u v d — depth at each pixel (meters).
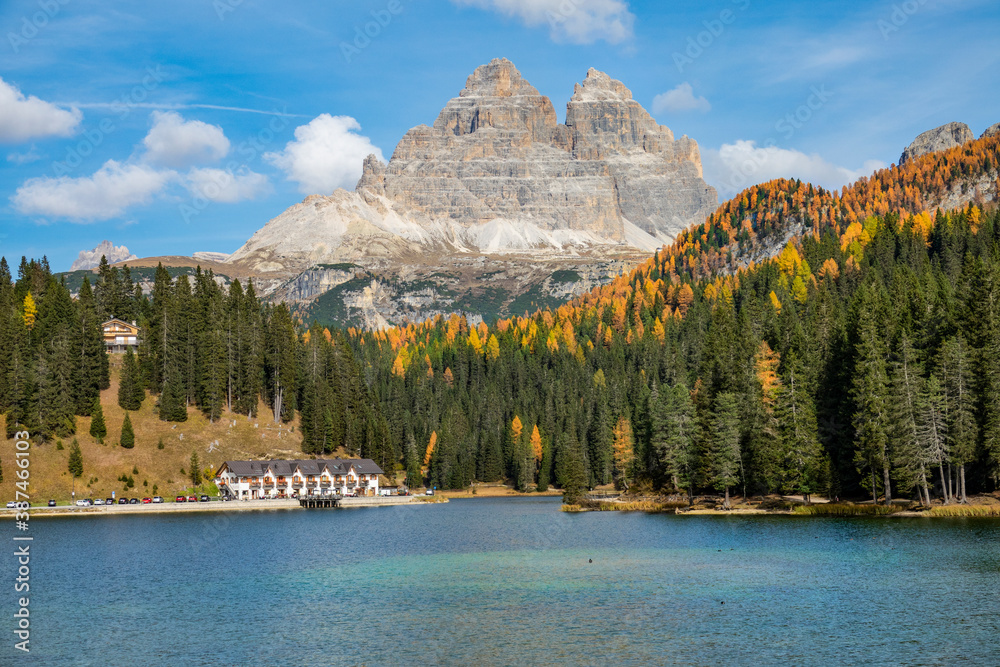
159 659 62.44
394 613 74.81
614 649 62.59
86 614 76.56
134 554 114.25
